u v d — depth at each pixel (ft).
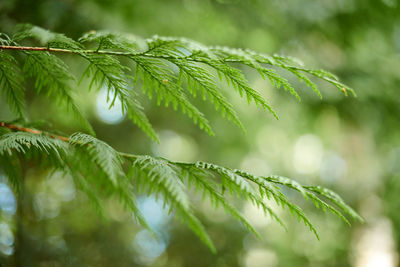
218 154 20.58
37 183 13.82
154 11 9.77
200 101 12.50
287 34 11.73
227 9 10.79
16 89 3.72
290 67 2.98
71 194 17.06
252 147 19.26
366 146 16.15
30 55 3.35
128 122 18.34
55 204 16.43
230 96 11.66
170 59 3.10
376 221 15.88
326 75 2.96
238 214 3.31
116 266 19.25
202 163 3.12
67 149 3.31
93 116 15.89
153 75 3.29
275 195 3.02
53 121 11.21
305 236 19.07
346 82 12.07
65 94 3.85
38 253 11.70
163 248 23.34
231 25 11.00
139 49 3.46
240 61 2.94
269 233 22.53
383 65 12.83
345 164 17.28
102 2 9.09
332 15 11.53
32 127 4.00
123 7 9.34
